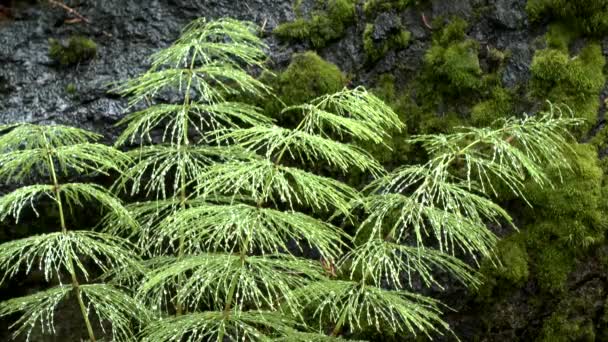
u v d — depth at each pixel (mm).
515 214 2807
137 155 2498
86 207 2900
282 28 3092
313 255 2850
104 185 2883
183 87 2953
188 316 2027
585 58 2896
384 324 2793
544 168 2779
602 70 2893
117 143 2424
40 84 3072
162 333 1993
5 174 2822
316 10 3121
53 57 3119
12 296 2938
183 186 2350
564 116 2840
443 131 2908
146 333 2318
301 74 2979
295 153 2924
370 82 3025
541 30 2951
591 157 2809
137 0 3234
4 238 2883
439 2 3055
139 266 2213
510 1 2994
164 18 3191
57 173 2852
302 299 2379
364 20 3082
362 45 3057
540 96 2879
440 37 3008
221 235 1850
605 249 2768
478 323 2807
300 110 2957
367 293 2105
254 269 2605
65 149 2170
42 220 2881
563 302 2787
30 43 3188
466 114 2928
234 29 2652
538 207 2781
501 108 2891
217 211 1896
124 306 2291
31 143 2307
